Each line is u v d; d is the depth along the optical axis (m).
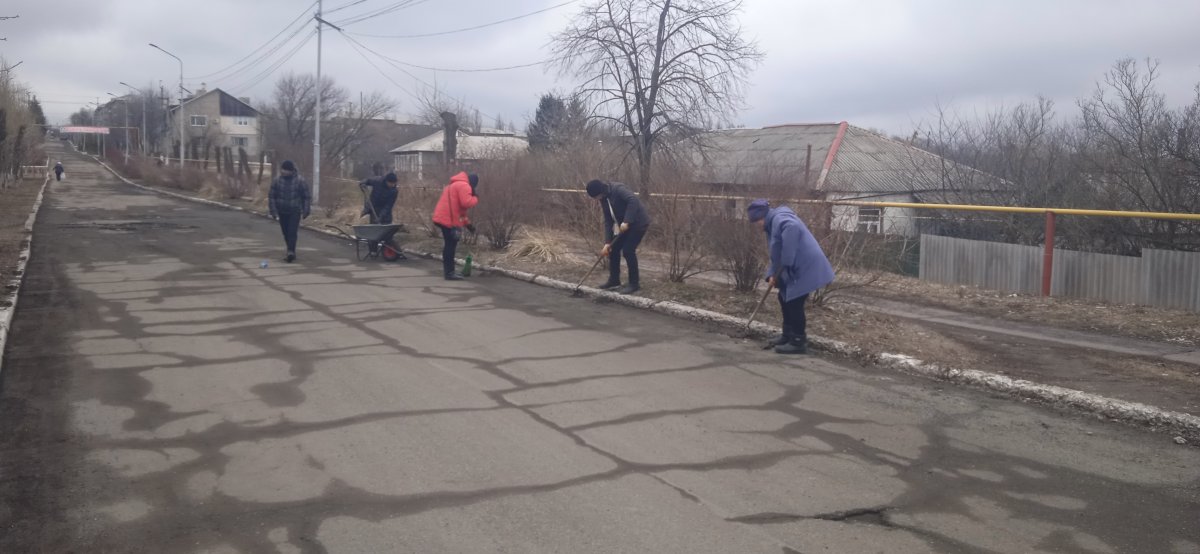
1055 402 6.71
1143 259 10.57
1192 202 13.53
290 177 14.66
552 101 40.62
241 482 4.96
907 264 13.56
